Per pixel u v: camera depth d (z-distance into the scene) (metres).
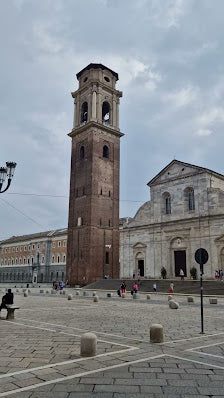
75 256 58.56
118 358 8.54
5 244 113.75
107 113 70.00
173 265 48.38
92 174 58.66
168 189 51.31
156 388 6.34
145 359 8.44
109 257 58.12
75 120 66.31
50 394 6.00
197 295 34.97
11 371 7.44
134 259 53.59
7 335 11.95
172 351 9.36
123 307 23.66
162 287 41.81
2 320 16.14
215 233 43.72
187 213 47.91
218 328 13.83
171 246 49.00
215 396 5.97
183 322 15.62
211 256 43.47
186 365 7.91
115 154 63.88
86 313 19.50
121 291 40.06
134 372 7.33
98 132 61.53
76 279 57.22
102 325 14.49
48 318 17.02
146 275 51.19
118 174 63.56
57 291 45.91
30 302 28.30
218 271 41.44
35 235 102.94
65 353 9.13
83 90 66.44
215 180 48.16
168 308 22.89
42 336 11.74
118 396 5.93
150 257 51.25
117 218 61.19
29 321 15.83
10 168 17.09
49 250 92.81
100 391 6.17
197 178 47.50
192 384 6.57
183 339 11.24
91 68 65.06
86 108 67.56
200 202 46.50
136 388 6.33
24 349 9.64
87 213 57.75
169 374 7.20
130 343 10.45
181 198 49.12
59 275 87.62
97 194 58.72
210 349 9.66
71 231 60.81
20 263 103.06
